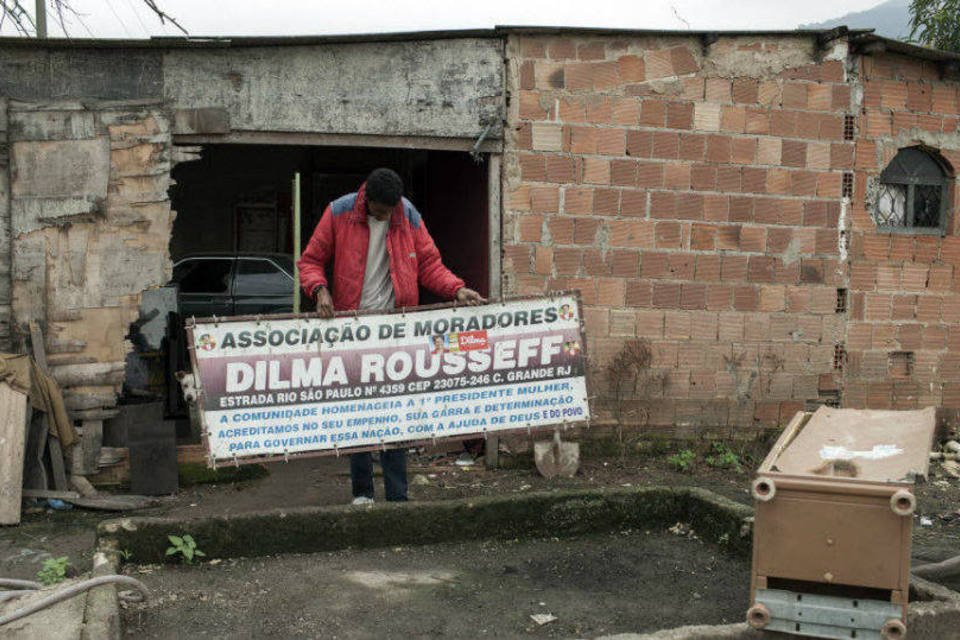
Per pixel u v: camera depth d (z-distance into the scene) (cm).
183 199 1383
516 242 724
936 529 605
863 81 771
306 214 1389
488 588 425
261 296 1047
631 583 434
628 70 728
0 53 648
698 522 508
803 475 337
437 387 518
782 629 344
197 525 453
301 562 456
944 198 812
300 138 688
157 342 805
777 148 757
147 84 666
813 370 777
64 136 654
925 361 805
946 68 786
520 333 526
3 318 652
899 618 329
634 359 743
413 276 540
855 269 781
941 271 803
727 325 760
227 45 662
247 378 494
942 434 816
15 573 501
